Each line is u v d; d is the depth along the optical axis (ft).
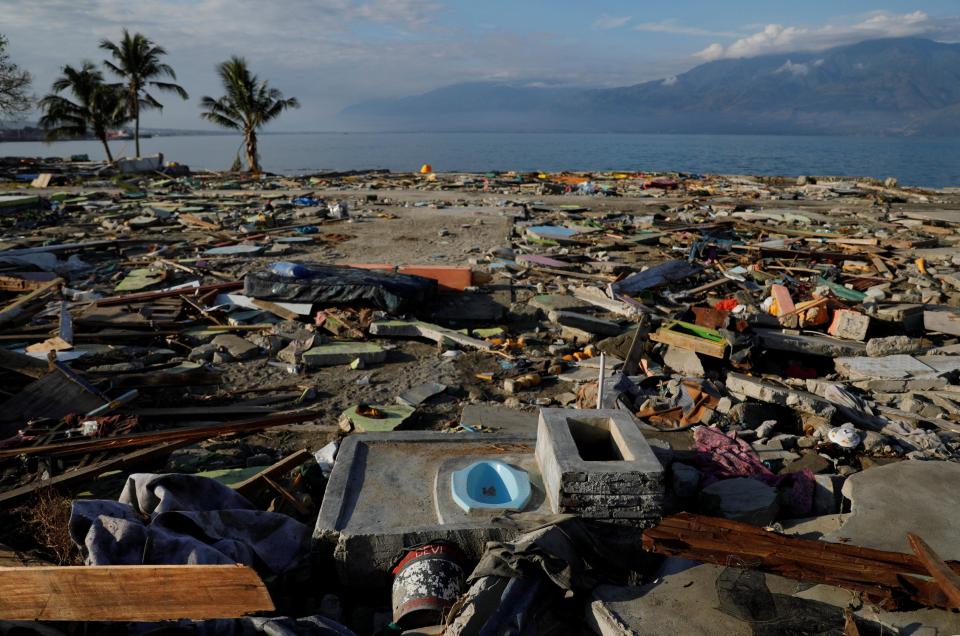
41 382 24.08
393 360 32.68
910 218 93.66
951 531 15.05
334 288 37.52
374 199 107.65
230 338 33.63
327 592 14.61
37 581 10.54
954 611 12.12
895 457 20.77
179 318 37.22
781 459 20.66
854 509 15.98
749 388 25.84
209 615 10.21
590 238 71.77
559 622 12.60
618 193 125.08
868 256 61.77
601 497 14.33
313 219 84.89
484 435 19.35
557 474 14.46
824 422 23.99
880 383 29.01
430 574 13.21
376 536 14.17
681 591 12.87
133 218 81.41
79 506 14.06
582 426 17.02
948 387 28.14
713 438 20.03
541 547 12.80
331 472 17.17
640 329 32.71
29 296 39.22
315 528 14.55
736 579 13.10
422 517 15.24
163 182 125.18
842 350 32.86
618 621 12.03
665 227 80.89
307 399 27.12
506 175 159.63
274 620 11.68
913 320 37.81
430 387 28.43
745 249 66.08
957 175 278.67
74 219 81.20
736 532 13.38
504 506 15.08
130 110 156.76
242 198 105.40
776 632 11.78
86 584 10.43
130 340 33.53
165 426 23.98
